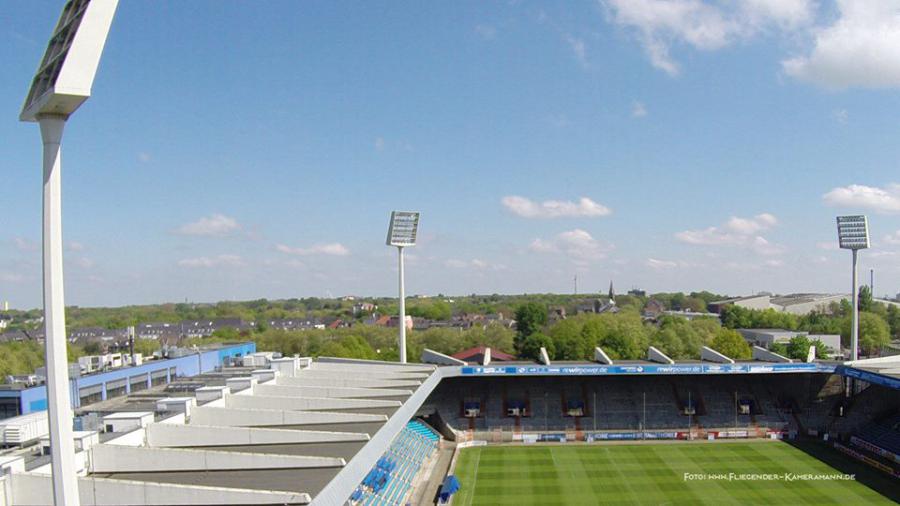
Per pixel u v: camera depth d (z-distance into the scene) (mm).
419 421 78125
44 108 19422
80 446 32438
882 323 150000
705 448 72312
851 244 82562
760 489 57438
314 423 43469
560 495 56688
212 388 49875
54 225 19969
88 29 18500
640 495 56438
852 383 80062
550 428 77875
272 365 67688
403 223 83938
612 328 133125
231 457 32531
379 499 51250
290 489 28891
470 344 141125
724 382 84750
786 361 80250
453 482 54938
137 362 70625
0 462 29812
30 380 57906
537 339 124562
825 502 53531
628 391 83625
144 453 32719
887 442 67625
